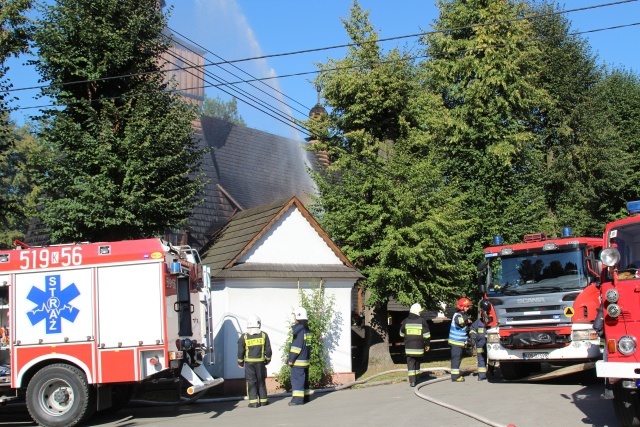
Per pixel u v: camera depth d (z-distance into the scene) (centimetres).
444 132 2423
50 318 1090
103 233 1494
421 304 1855
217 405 1309
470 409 1057
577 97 2958
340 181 2006
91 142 1436
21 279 1104
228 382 1508
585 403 1077
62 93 1484
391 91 2038
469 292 2231
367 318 1981
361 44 2066
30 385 1065
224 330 1526
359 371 1908
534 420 934
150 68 1600
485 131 2456
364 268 1898
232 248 1612
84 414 1052
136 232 1505
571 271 1362
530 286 1388
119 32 1512
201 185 1599
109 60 1506
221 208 2381
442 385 1455
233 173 2606
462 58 2689
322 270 1667
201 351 1248
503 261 1438
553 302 1335
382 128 2133
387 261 1828
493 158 2339
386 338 1955
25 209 1669
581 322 1306
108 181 1433
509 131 2494
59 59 1477
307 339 1280
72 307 1091
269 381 1541
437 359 2245
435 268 1888
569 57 2983
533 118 2822
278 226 1642
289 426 977
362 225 1861
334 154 2138
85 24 1485
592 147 2908
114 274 1097
